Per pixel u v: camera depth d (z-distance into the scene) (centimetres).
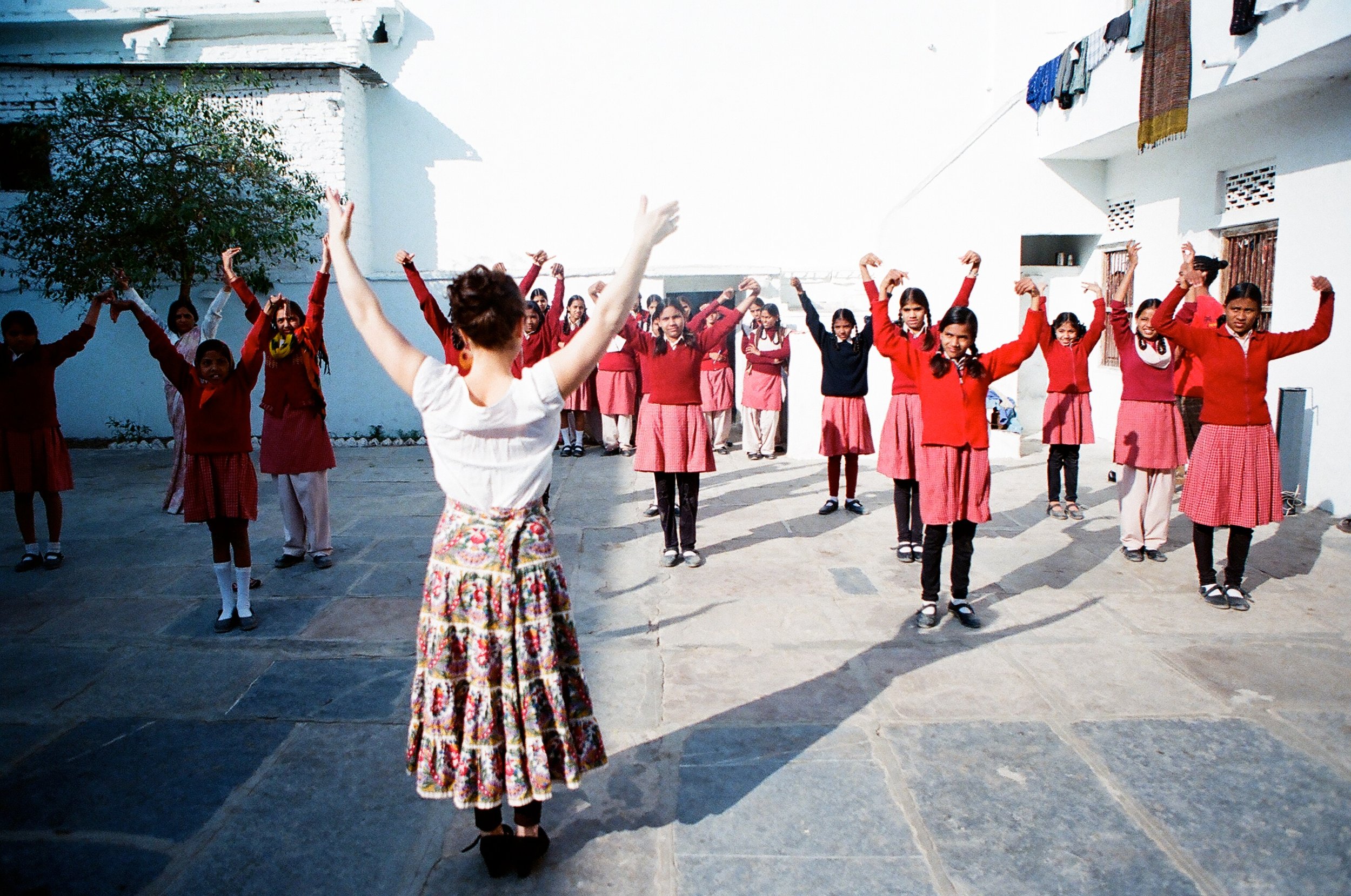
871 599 499
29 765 329
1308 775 313
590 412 1063
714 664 414
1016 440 919
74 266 893
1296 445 685
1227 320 463
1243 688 381
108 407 1080
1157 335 550
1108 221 990
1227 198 790
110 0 1059
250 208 960
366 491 805
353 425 1098
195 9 1056
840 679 396
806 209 1143
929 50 1116
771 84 1128
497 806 257
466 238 1150
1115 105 804
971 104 1122
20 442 552
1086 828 284
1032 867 265
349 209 249
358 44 1071
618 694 383
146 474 899
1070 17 1001
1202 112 754
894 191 1136
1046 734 344
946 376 435
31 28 1070
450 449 238
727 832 285
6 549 622
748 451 945
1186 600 491
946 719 358
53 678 404
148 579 549
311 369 549
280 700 382
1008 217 948
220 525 454
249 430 464
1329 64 599
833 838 281
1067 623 459
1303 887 254
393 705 377
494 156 1139
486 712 240
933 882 259
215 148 929
